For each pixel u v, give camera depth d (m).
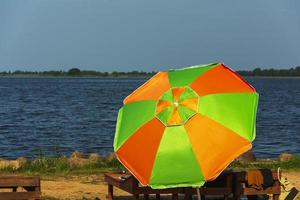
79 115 48.12
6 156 23.69
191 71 8.41
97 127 37.53
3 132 34.12
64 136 32.03
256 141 30.53
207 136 7.52
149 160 7.55
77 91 109.50
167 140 7.60
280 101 77.56
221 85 8.06
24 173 14.31
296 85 189.75
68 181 13.11
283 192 9.37
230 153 7.37
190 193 9.10
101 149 26.73
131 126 7.98
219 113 7.70
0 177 8.84
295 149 27.25
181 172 7.38
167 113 7.80
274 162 16.72
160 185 7.39
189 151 7.47
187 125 7.65
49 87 138.25
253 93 7.97
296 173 14.63
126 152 7.77
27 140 29.97
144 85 8.52
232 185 9.20
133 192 9.05
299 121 44.59
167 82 8.30
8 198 8.86
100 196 11.41
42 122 41.25
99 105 62.69
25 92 102.50
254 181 9.24
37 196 8.94
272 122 43.56
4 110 54.06
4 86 145.88
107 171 14.65
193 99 7.85
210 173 7.28
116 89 124.12
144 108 8.08
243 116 7.70
